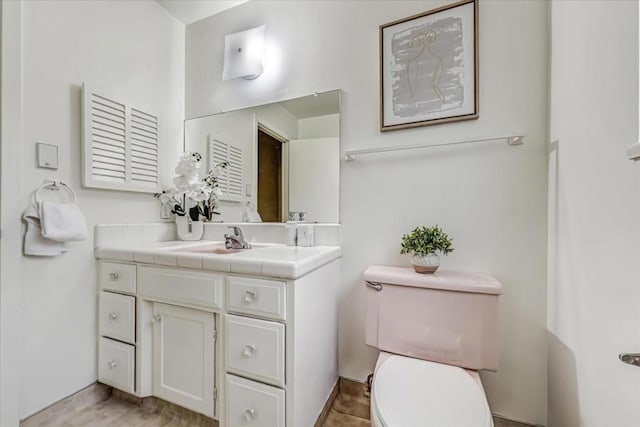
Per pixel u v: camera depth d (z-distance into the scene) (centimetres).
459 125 126
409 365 100
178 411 128
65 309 129
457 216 126
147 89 168
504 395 119
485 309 103
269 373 100
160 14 178
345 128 148
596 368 79
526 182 116
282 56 164
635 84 65
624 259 68
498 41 119
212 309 112
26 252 115
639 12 64
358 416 130
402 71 134
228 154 177
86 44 138
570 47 95
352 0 147
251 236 169
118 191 153
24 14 115
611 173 73
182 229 179
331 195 150
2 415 108
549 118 111
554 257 107
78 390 133
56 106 126
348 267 146
